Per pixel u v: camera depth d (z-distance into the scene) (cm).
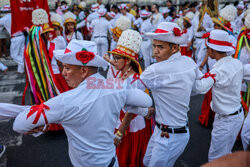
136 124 230
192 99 500
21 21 459
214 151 252
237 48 317
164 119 194
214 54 232
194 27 635
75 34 549
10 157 301
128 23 318
